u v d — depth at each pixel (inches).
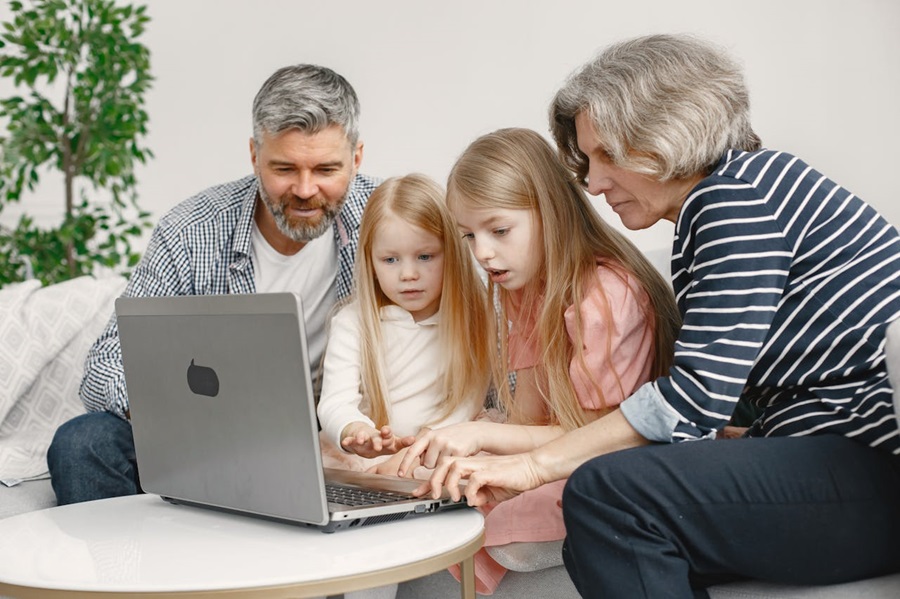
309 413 46.4
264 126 77.2
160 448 56.0
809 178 50.9
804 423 48.7
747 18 140.7
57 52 148.8
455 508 54.1
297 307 45.6
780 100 140.1
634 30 147.8
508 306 67.4
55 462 76.9
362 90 167.0
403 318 72.6
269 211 80.1
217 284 83.7
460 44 160.1
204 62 175.8
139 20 152.3
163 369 53.9
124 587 41.8
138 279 83.5
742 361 48.4
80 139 149.9
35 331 95.3
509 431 58.7
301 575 42.3
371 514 49.8
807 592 46.9
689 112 52.6
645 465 46.6
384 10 164.7
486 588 61.8
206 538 49.6
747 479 45.5
